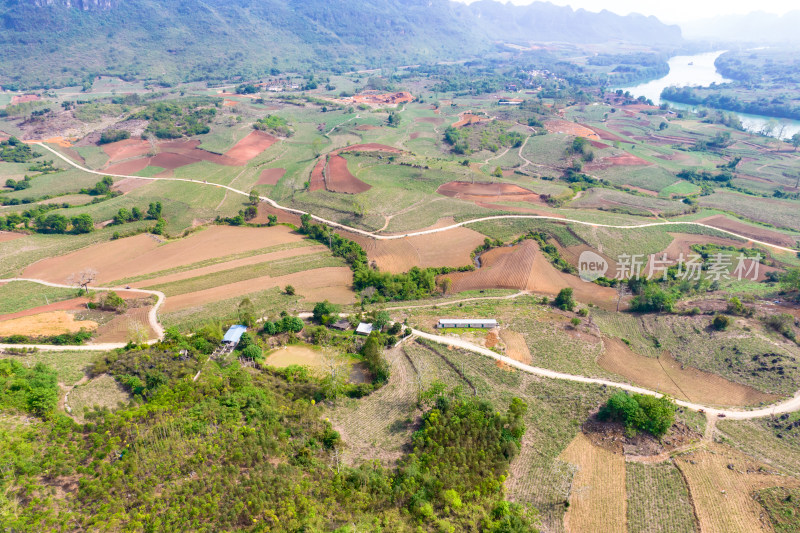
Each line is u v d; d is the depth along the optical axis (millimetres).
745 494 65812
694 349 102438
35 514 51594
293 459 65688
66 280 135750
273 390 83375
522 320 111812
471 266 148750
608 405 79125
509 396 84750
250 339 98062
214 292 128750
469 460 68250
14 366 80875
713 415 82125
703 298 127312
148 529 52438
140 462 60344
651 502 65062
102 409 70312
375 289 131750
